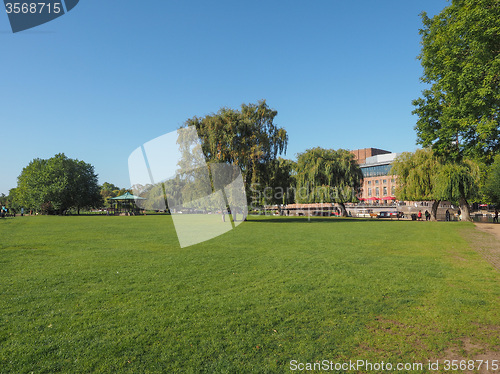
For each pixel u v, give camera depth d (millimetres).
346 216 56500
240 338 4812
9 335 4836
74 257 11648
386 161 107562
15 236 18781
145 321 5410
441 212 66125
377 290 7312
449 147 16234
